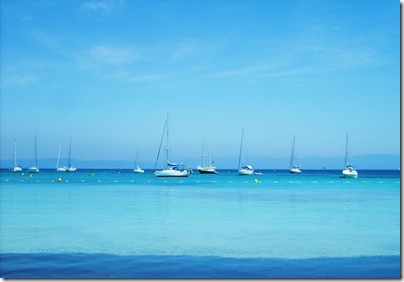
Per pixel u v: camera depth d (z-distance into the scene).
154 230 15.95
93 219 18.91
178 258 11.27
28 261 10.88
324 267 10.41
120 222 18.03
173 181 63.62
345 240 13.92
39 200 28.72
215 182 60.31
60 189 41.41
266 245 13.05
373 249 12.51
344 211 22.17
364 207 24.33
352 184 55.16
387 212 21.81
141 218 19.34
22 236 14.61
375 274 9.80
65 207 24.02
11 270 10.02
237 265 10.55
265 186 49.31
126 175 95.00
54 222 18.05
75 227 16.66
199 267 10.34
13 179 66.06
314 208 23.77
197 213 21.28
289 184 54.94
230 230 15.95
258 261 10.97
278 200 29.22
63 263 10.68
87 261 10.91
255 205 25.52
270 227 16.61
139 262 10.82
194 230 15.90
